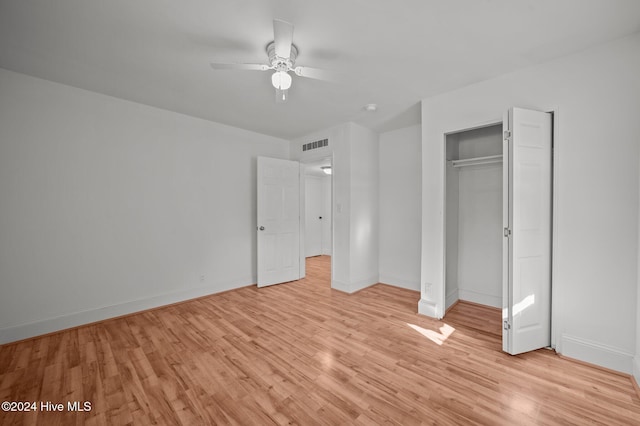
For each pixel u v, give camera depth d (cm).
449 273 345
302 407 171
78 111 292
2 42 210
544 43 212
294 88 290
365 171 432
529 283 233
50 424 158
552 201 239
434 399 178
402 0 167
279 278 459
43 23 187
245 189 441
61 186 283
